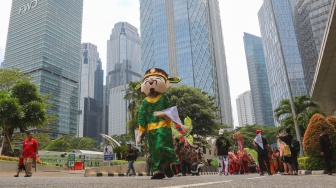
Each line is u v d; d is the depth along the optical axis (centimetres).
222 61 12406
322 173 1004
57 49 12850
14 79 3134
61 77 12712
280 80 8100
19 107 2128
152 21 12850
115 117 18312
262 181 416
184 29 11981
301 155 1875
